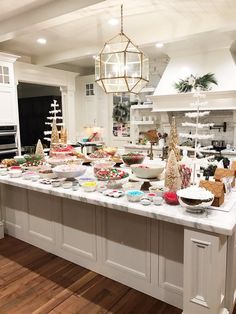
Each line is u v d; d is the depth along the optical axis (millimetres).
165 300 2229
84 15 3361
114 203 2066
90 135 7207
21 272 2674
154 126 6688
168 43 4883
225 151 5230
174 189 2143
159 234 2199
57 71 6660
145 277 2322
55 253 3006
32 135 9039
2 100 5328
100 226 2561
